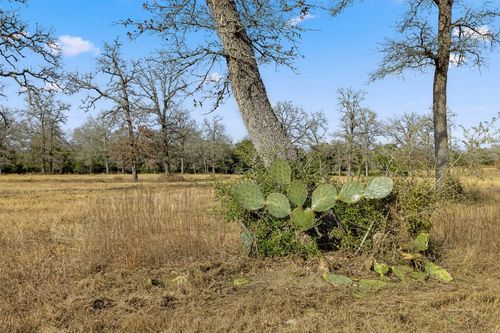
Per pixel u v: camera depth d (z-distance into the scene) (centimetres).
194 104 701
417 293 458
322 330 366
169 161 4081
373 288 466
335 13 1175
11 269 521
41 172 6600
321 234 576
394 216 552
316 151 633
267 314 399
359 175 589
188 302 438
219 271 527
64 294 452
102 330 377
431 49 1381
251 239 574
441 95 1378
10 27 1995
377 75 1455
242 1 722
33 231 823
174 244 595
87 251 567
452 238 639
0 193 2111
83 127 7219
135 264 543
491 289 461
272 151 622
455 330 369
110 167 7500
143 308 422
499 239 630
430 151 608
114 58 3625
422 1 1413
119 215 681
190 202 829
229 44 653
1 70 2083
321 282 480
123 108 3756
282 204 555
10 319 388
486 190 1246
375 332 361
